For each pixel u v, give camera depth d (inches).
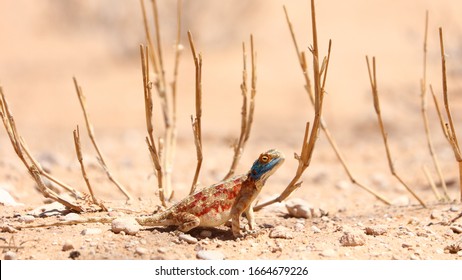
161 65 374.9
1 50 1264.8
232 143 338.0
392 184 490.0
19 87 1004.6
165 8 1178.6
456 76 826.2
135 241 273.7
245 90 334.0
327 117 788.0
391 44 1162.6
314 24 278.2
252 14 1302.9
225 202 284.0
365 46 1159.6
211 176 502.3
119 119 817.5
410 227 321.4
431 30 975.0
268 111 836.0
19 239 276.1
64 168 469.7
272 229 299.0
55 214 313.6
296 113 822.5
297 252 273.9
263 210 347.6
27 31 1387.8
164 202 319.9
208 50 1155.3
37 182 309.4
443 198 380.8
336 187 483.2
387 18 1337.4
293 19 1352.1
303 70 346.6
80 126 781.3
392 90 831.1
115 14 1236.5
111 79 1051.3
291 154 620.4
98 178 442.6
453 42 869.2
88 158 498.0
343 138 691.4
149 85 301.3
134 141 669.3
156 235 283.4
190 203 284.7
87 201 318.3
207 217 282.8
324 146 655.1
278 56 1115.3
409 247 285.7
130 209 323.6
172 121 375.6
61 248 267.0
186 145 658.8
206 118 807.7
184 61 1078.4
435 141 633.6
